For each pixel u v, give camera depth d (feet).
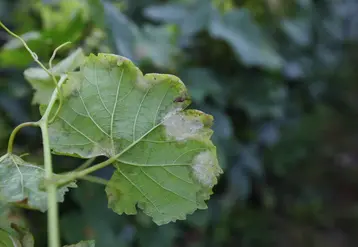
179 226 2.98
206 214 2.88
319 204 4.40
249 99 3.07
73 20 1.86
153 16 2.75
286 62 3.62
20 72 2.36
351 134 5.01
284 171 3.83
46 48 1.83
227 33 2.75
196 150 1.28
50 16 2.12
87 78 1.28
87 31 1.99
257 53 2.82
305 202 4.36
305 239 4.24
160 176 1.29
